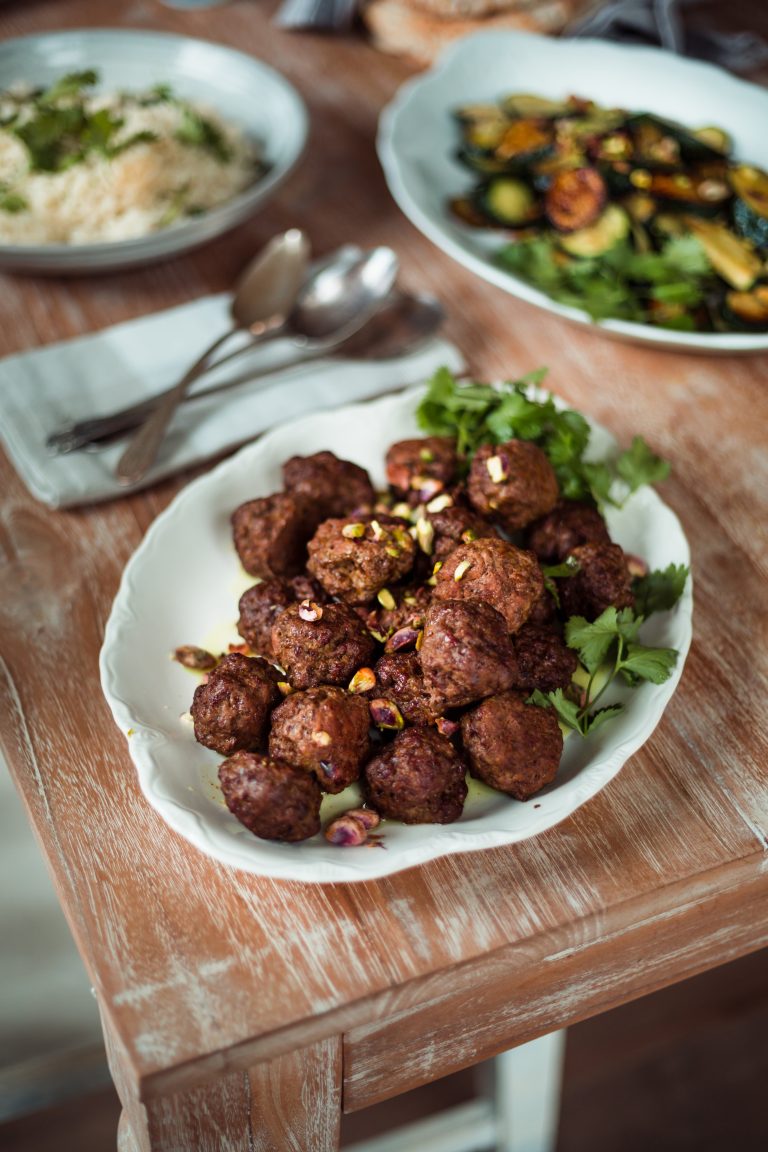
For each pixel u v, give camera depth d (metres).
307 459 0.85
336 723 0.72
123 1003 0.69
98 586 0.88
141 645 0.79
